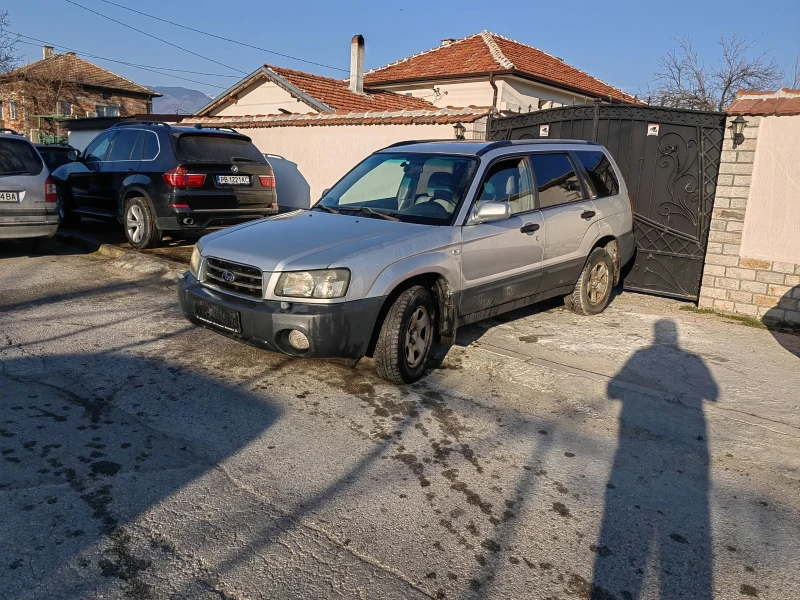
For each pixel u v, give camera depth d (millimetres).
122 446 3682
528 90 19594
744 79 24922
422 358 4812
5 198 8039
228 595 2543
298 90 16016
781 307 6836
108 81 41750
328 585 2627
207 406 4270
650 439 4105
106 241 9930
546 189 6008
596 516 3219
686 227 7621
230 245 4645
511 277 5523
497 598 2602
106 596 2506
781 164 6645
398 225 4914
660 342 6070
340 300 4176
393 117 10789
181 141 8812
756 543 3062
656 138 7648
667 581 2754
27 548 2754
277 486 3350
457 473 3564
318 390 4613
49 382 4547
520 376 5035
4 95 38062
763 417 4500
